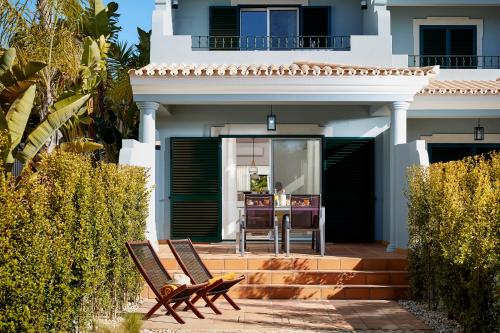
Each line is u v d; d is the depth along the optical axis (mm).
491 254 7105
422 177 10156
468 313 7789
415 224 10117
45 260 6141
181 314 9812
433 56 17656
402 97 13352
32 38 11742
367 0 16469
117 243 9047
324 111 15398
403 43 17719
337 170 15367
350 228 15367
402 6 17625
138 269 9578
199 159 15336
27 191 6055
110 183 8875
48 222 6383
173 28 16922
